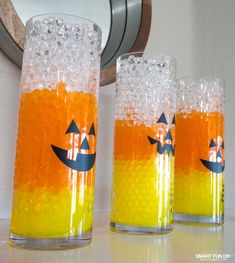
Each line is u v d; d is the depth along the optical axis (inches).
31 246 12.8
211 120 21.8
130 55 18.4
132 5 25.2
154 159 17.3
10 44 19.1
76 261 11.9
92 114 14.4
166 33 30.4
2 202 19.2
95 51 14.8
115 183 18.0
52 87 13.4
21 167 13.4
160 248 14.4
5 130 19.5
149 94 17.8
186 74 32.1
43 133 13.1
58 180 13.0
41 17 13.9
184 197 21.5
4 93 19.6
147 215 16.9
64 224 13.0
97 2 23.3
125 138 17.8
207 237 17.0
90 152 14.1
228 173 32.8
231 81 34.3
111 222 17.9
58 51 13.6
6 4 18.6
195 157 21.5
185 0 33.2
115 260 12.3
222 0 35.6
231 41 35.0
